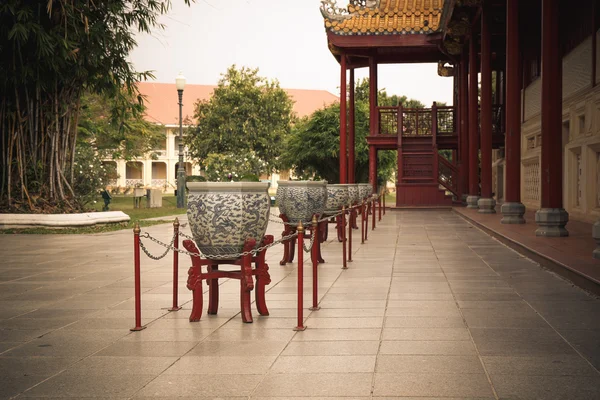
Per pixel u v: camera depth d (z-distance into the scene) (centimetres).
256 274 671
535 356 493
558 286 805
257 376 455
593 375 443
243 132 5491
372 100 2916
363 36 2672
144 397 414
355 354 508
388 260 1119
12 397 418
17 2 1761
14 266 1103
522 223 1582
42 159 1984
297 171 3766
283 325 621
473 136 2402
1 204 1959
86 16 1836
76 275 991
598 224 898
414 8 2714
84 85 2219
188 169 8050
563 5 1873
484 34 1994
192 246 654
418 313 661
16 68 1883
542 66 1218
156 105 8150
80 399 413
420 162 2880
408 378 443
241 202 654
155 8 1916
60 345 553
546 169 1227
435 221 2106
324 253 1252
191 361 497
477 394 408
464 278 891
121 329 612
